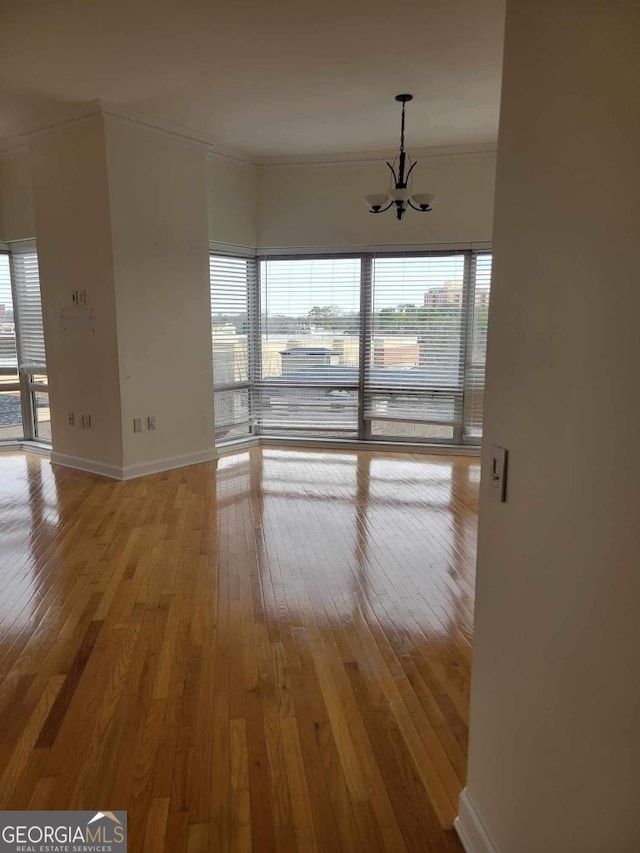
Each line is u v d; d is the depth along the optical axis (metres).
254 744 1.96
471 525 4.05
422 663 2.43
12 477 5.15
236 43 3.46
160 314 5.16
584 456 1.00
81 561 3.42
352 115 4.71
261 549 3.61
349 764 1.88
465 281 5.91
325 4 3.01
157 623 2.73
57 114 4.66
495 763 1.43
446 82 4.04
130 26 3.24
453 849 1.59
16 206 5.70
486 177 5.65
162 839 1.60
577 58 1.01
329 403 6.46
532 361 1.20
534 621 1.21
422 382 6.19
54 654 2.47
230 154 5.70
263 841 1.60
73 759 1.88
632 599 0.87
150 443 5.25
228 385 6.17
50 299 5.27
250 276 6.29
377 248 6.04
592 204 0.97
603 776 0.96
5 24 3.21
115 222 4.71
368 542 3.73
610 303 0.92
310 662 2.43
